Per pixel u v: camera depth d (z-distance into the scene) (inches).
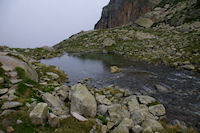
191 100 553.6
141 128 322.0
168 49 1430.9
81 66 1211.2
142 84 745.6
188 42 1446.9
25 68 507.2
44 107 299.1
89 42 2516.0
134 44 1907.0
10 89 378.6
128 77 871.1
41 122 280.5
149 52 1503.4
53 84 577.6
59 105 408.8
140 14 3528.5
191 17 2048.5
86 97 410.9
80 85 478.9
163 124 378.3
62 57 1721.2
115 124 363.3
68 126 305.0
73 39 2997.0
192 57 1113.4
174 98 574.9
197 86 689.6
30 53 1755.7
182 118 433.1
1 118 272.8
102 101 488.4
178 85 714.8
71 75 933.8
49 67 937.5
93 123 335.6
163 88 668.1
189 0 2438.5
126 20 4101.9
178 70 984.3
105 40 2267.5
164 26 2337.6
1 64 454.0
